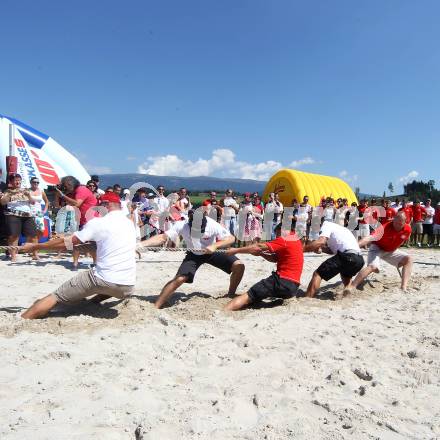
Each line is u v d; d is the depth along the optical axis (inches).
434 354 170.9
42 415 119.6
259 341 185.0
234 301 234.8
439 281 319.3
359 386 143.7
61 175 614.5
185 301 246.7
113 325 201.6
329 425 117.5
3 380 141.4
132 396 130.5
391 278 326.6
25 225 391.9
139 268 372.8
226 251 250.4
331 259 270.2
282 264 245.6
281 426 115.0
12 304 242.5
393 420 120.0
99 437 108.0
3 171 550.0
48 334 187.6
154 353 169.2
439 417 123.1
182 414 119.9
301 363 161.0
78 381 141.2
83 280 206.2
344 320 219.0
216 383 142.5
